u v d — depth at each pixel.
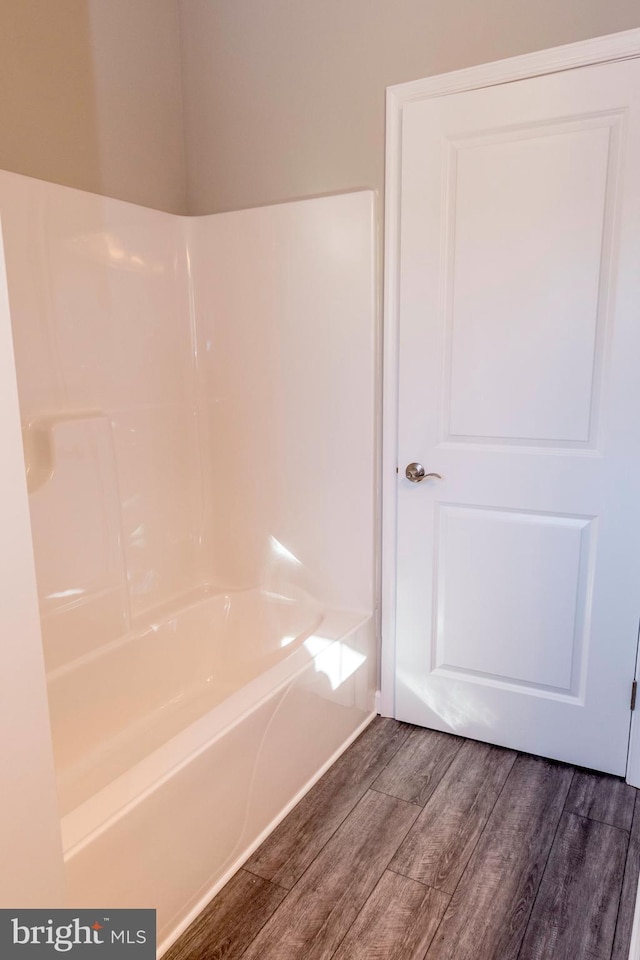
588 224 1.71
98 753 1.96
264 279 2.21
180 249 2.29
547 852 1.66
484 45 1.76
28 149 1.83
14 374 0.82
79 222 1.89
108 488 2.02
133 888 1.29
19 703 0.88
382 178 1.98
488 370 1.91
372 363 2.07
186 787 1.41
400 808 1.83
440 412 2.00
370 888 1.56
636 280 1.68
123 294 2.07
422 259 1.94
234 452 2.40
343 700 2.08
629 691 1.88
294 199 2.14
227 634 2.42
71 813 1.24
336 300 2.09
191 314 2.36
